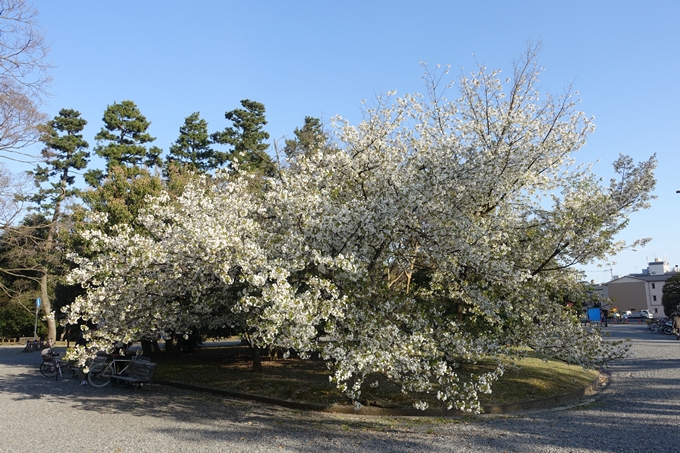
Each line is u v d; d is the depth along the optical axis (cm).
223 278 766
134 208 1723
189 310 1020
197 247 807
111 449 688
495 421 941
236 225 872
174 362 1706
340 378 775
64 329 3173
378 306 898
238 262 772
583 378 1414
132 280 876
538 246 1098
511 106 1222
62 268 2222
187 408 1033
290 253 812
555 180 1242
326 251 851
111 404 1061
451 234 923
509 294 1016
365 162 1013
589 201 1085
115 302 898
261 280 737
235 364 1636
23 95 1540
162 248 877
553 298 1186
